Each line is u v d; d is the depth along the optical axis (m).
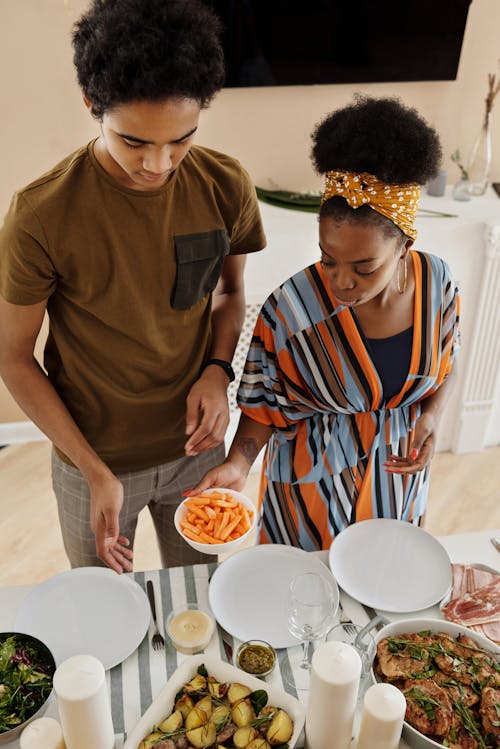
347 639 1.18
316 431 1.46
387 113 1.13
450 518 2.80
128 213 1.25
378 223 1.16
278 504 1.51
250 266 2.68
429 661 1.11
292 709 1.03
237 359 2.86
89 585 1.30
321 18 2.59
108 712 0.96
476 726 1.04
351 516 1.47
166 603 1.28
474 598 1.27
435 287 1.38
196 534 1.36
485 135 2.79
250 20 2.55
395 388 1.41
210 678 1.07
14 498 2.81
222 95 2.72
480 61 2.84
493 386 3.00
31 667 1.09
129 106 1.03
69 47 2.47
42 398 1.38
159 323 1.39
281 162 2.90
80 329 1.37
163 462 1.57
